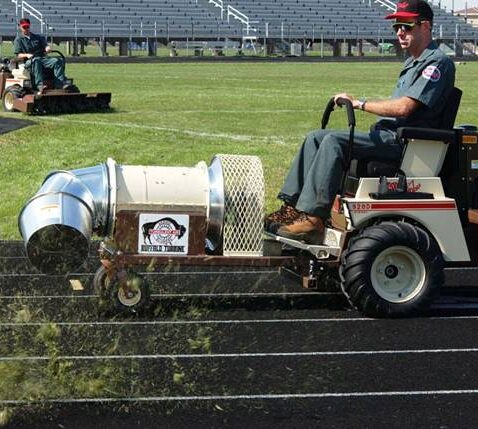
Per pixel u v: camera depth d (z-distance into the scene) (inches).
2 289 268.7
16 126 607.8
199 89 1039.0
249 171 245.8
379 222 245.6
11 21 2012.8
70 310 245.9
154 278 283.9
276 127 658.8
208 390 190.7
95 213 237.8
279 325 237.5
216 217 240.7
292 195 248.1
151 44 2117.4
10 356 206.4
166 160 492.4
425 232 243.3
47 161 482.0
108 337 223.5
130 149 530.9
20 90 700.0
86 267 294.7
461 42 2444.6
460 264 251.0
